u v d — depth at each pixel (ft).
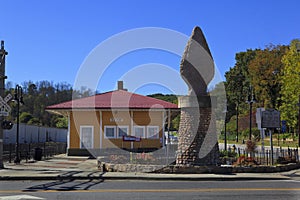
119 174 58.39
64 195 39.52
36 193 40.96
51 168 68.85
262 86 240.12
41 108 260.62
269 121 75.00
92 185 48.49
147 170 61.36
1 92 71.26
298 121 184.55
